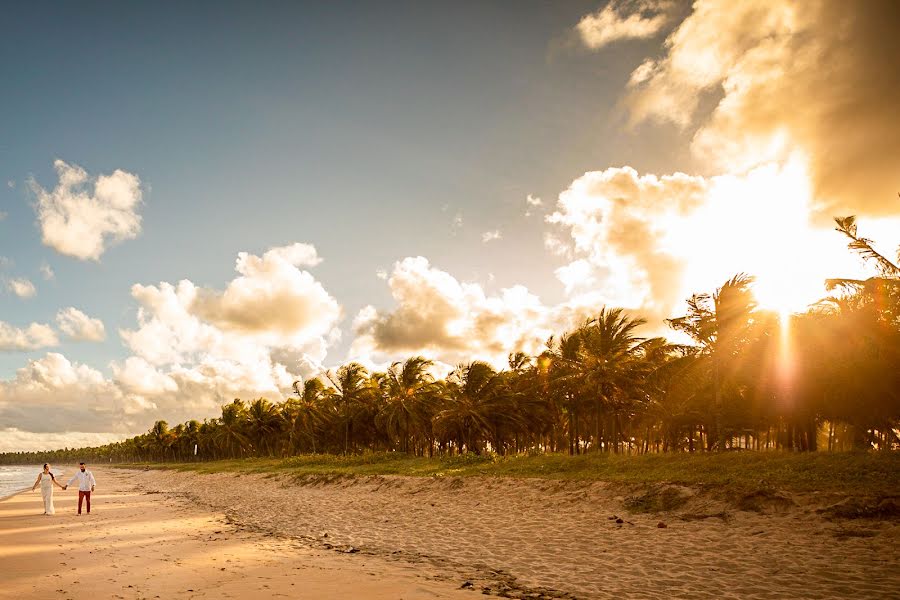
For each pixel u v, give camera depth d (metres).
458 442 44.19
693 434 48.66
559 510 15.38
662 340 34.28
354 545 12.71
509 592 8.17
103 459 193.62
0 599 7.99
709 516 12.77
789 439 35.25
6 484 55.81
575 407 39.12
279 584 8.73
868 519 10.99
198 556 11.33
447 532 14.02
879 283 21.08
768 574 8.52
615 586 8.36
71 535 14.74
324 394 64.81
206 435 102.94
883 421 28.88
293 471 37.34
